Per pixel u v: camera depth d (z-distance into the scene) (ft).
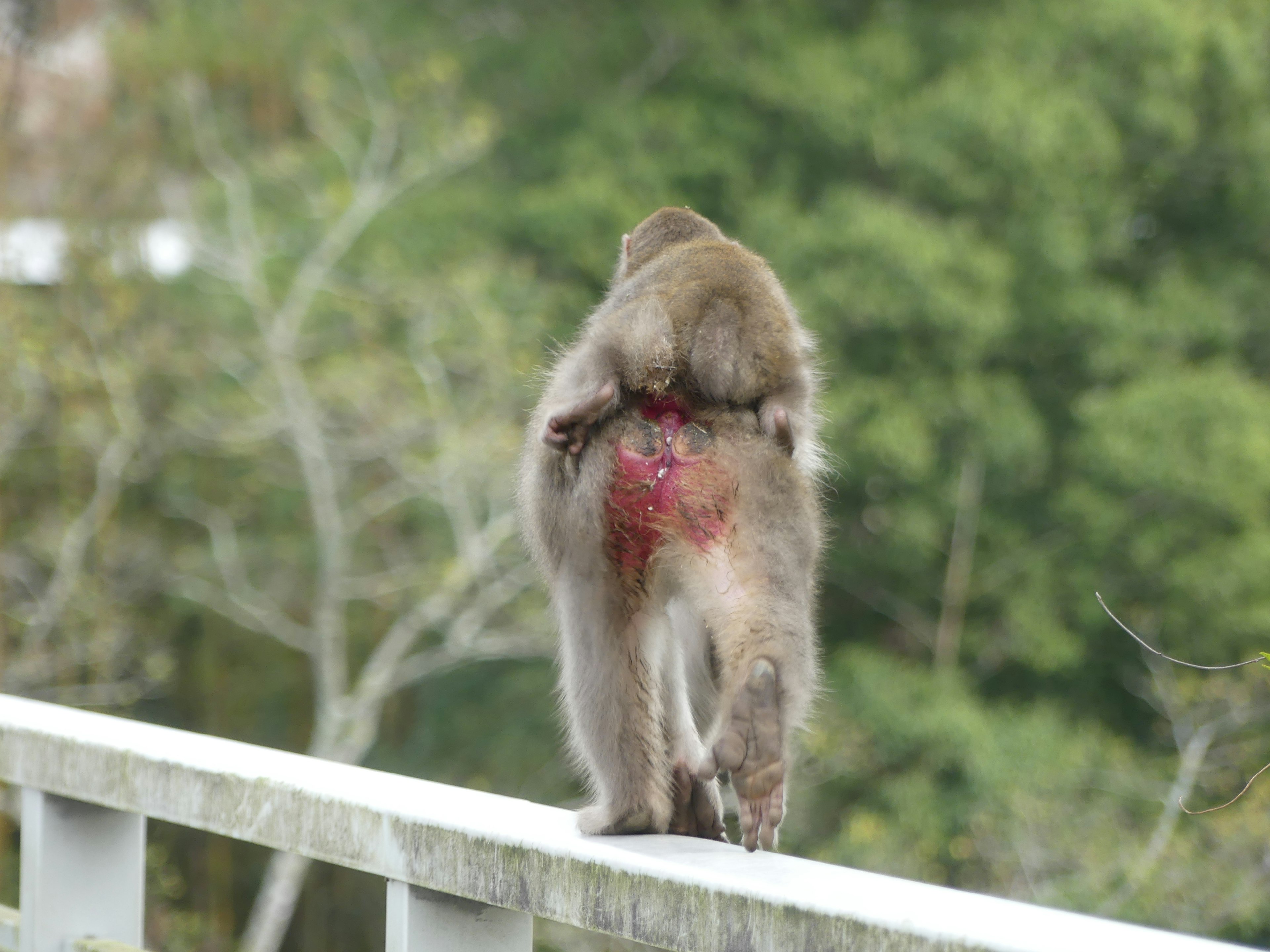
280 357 51.19
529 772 59.41
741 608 10.61
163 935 55.42
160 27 62.69
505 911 10.37
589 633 11.46
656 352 11.23
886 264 50.47
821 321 50.44
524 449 13.99
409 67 62.34
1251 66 57.82
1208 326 55.57
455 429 49.83
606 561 11.39
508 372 51.21
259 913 56.65
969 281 51.78
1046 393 57.41
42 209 55.98
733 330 11.48
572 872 8.96
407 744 63.98
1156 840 40.55
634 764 11.21
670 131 56.75
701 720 13.39
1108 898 40.65
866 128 54.85
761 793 9.59
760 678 9.80
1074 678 56.54
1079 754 48.60
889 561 54.60
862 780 51.21
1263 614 51.55
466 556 50.19
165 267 59.82
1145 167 59.26
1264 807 39.88
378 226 56.65
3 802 42.78
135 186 57.67
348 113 61.87
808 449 12.07
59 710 13.43
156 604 63.57
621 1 60.49
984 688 57.52
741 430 11.28
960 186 53.83
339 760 51.83
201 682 65.36
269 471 58.08
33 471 54.44
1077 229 54.80
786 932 7.82
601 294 56.95
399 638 51.21
